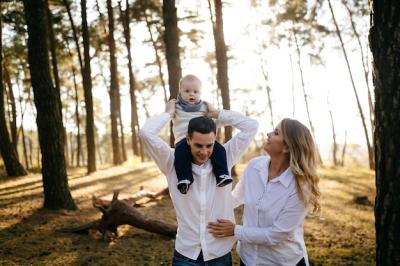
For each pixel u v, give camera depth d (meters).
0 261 5.70
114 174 16.94
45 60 8.90
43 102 8.92
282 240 3.02
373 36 3.35
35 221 7.96
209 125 2.90
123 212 7.00
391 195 3.27
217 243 3.11
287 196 3.02
